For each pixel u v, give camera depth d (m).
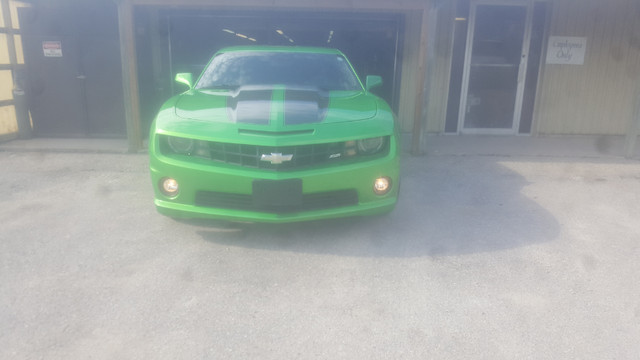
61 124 8.00
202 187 3.79
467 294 3.30
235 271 3.59
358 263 3.73
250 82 4.79
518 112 8.59
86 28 7.66
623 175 6.13
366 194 3.89
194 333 2.86
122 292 3.29
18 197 5.14
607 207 5.01
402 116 8.49
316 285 3.40
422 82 6.72
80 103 7.91
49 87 7.85
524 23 8.20
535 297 3.28
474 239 4.18
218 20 8.13
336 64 5.09
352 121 3.93
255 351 2.71
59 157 6.74
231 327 2.92
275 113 3.88
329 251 3.92
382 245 4.04
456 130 8.66
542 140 8.30
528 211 4.87
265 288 3.36
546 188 5.59
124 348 2.72
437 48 8.26
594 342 2.81
